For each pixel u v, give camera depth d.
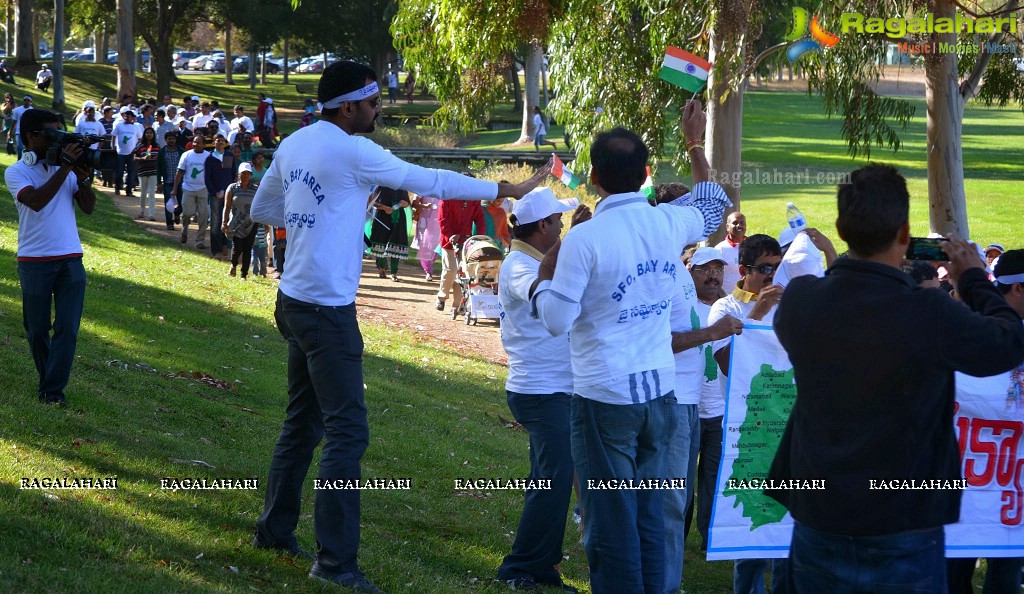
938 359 3.11
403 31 16.88
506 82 17.08
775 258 5.73
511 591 5.30
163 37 57.84
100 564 4.20
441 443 8.73
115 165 7.09
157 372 9.15
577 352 4.38
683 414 4.59
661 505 4.48
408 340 13.66
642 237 4.27
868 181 3.27
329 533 4.65
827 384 3.24
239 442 7.43
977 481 4.74
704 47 14.27
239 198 15.45
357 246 4.63
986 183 32.50
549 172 4.89
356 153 4.50
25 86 52.22
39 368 7.08
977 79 14.39
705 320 6.06
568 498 5.51
